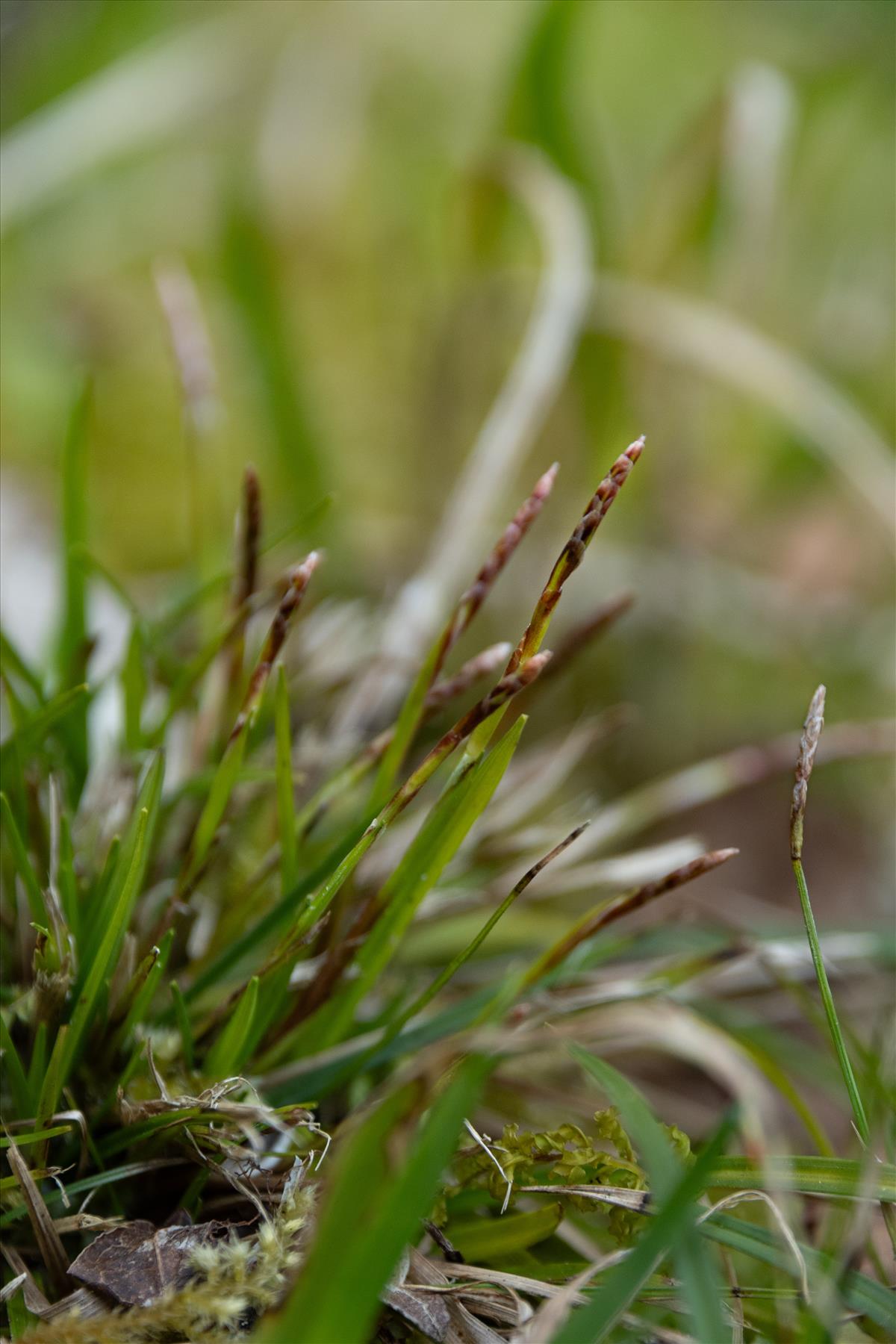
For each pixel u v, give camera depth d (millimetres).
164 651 342
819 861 462
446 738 291
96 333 712
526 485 544
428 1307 288
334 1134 299
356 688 368
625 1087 284
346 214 740
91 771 342
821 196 683
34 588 510
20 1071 295
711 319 479
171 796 330
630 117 836
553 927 353
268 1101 303
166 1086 299
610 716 363
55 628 361
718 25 857
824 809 487
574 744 360
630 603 336
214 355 620
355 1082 313
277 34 760
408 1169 268
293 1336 266
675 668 537
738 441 656
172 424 654
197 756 334
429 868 301
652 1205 291
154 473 632
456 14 811
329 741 356
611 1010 315
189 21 798
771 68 637
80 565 335
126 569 582
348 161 752
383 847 337
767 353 464
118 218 759
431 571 390
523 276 541
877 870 460
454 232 562
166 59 638
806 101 650
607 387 517
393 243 730
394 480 624
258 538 324
